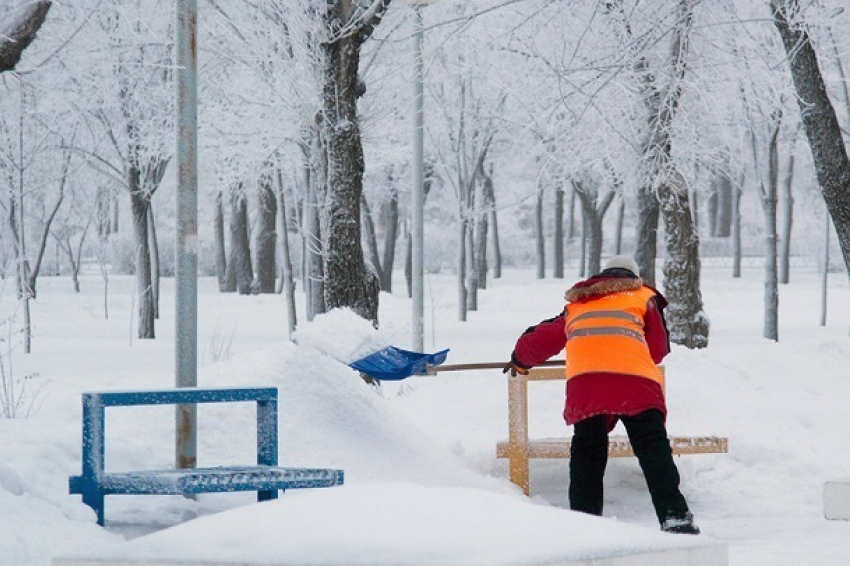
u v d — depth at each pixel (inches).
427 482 698.8
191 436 621.6
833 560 530.0
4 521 463.5
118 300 3644.2
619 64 1439.5
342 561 223.8
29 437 621.9
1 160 2287.2
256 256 4033.0
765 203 2341.3
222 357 1513.3
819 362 1187.9
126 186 2431.1
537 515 261.1
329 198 1230.9
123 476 528.4
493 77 2082.9
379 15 1247.5
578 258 6968.5
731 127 2021.4
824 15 1807.3
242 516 256.2
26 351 1920.5
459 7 2132.1
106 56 1846.7
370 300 1245.7
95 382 1160.2
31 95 2027.6
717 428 869.2
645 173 1739.7
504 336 2363.4
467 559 221.0
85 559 248.8
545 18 1696.6
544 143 1995.6
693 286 1702.8
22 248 2374.5
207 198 4419.3
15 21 905.5
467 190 3080.7
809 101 1246.3
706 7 1663.4
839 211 1246.9
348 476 672.4
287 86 1636.3
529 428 879.1
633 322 621.9
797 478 795.4
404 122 2098.9
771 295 2348.7
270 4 1592.0
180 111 647.8
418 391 988.6
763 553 556.7
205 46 1766.7
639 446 609.9
